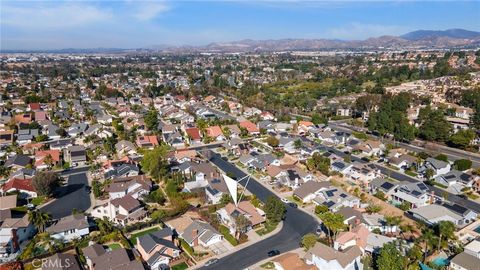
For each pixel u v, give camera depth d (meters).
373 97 137.50
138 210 61.06
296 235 55.47
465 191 70.44
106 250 50.19
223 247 52.22
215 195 66.50
